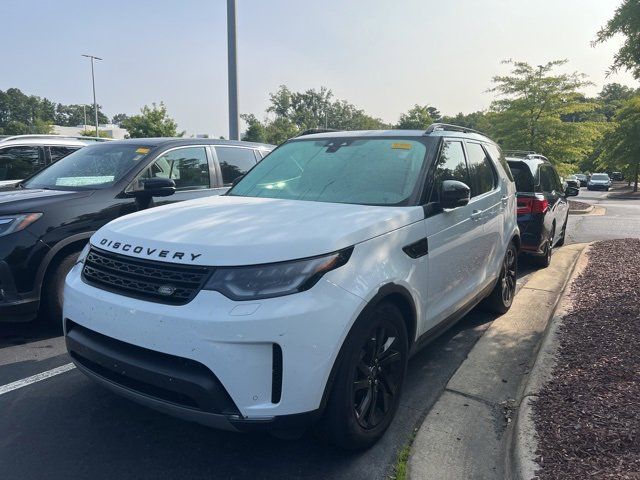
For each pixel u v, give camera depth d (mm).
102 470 2896
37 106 139000
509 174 5934
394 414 3336
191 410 2584
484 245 4762
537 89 20891
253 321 2498
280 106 83438
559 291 6832
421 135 4230
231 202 3805
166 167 6113
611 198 37344
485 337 5031
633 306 5148
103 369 2967
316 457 3072
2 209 4676
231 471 2922
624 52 5441
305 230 2896
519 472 2766
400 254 3252
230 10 11820
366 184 3881
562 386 3592
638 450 2773
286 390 2562
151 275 2766
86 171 5848
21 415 3473
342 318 2709
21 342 4836
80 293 3014
